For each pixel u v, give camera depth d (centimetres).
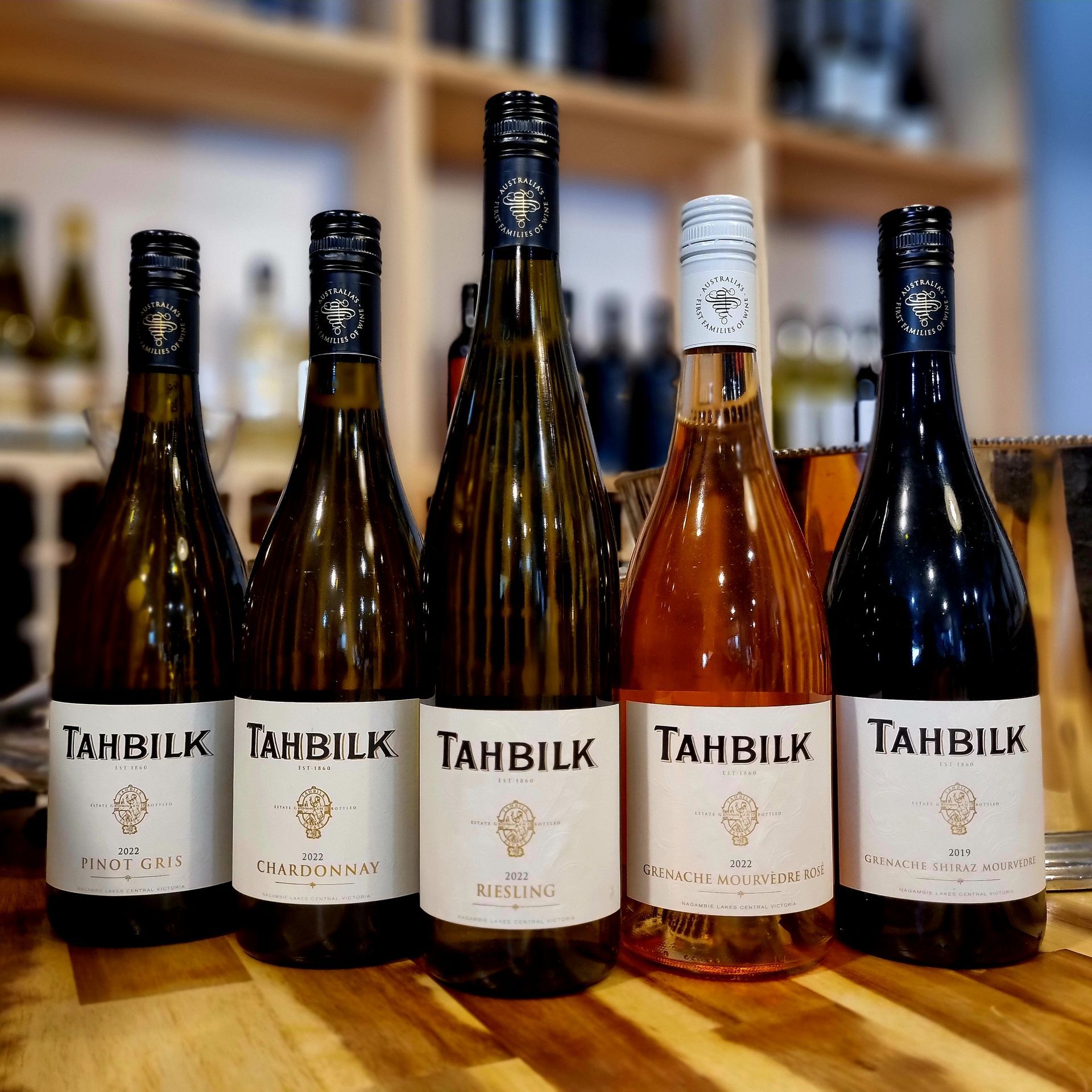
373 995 43
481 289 54
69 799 51
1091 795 57
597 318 164
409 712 48
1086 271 179
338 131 148
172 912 50
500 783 43
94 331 138
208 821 51
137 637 58
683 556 55
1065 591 55
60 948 49
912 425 52
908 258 51
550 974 43
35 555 115
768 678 54
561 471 53
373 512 56
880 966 46
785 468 57
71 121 138
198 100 138
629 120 145
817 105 163
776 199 174
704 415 55
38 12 116
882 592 51
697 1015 41
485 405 53
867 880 47
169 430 59
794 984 44
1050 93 178
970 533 52
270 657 54
